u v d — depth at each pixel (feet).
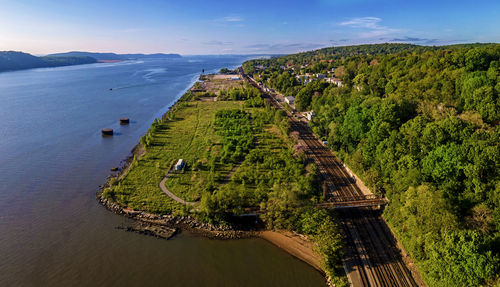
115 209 244.22
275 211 226.79
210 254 203.10
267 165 319.88
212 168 308.40
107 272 182.91
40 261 188.65
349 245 207.62
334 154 362.74
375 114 298.15
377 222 232.94
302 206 231.09
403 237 204.64
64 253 196.34
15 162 328.90
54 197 261.85
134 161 327.26
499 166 182.39
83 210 243.60
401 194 219.82
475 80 274.16
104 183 288.92
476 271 144.36
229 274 186.70
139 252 200.85
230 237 220.23
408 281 177.68
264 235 223.30
